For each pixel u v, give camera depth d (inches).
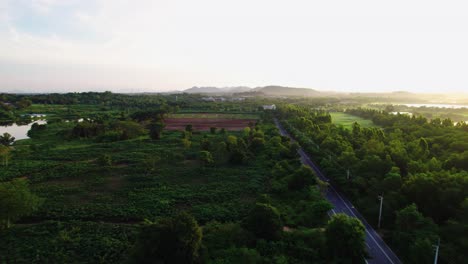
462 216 1549.0
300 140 4224.9
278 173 2642.7
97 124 4953.3
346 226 1386.6
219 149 3184.1
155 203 2028.8
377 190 2036.2
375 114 6855.3
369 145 3063.5
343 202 2154.3
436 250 1268.5
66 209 1894.7
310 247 1465.3
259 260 1314.0
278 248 1435.8
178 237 1246.9
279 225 1540.4
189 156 3368.6
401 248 1488.7
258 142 3700.8
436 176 1926.7
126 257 1362.0
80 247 1441.9
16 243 1467.8
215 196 2166.6
